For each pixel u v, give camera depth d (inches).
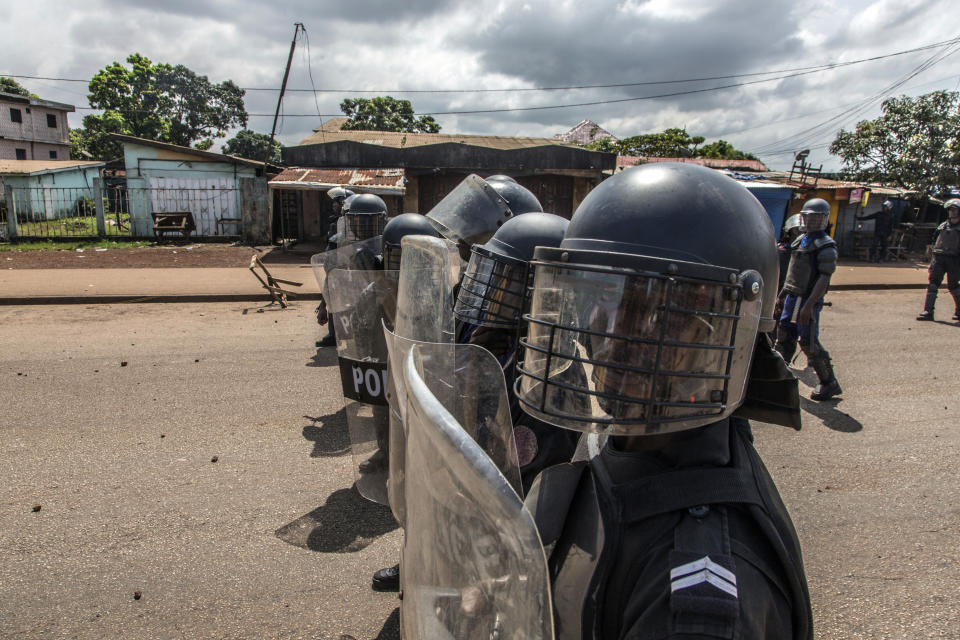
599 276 37.6
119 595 105.7
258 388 215.6
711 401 37.1
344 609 103.6
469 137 992.2
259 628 98.7
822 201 204.7
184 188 772.0
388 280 102.3
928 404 205.5
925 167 805.9
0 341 280.1
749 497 34.4
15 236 702.5
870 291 484.7
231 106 1808.6
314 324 321.7
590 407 38.2
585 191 727.1
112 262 546.9
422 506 33.7
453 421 29.2
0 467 152.6
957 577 111.9
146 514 131.7
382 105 1449.3
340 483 146.6
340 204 303.7
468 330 90.1
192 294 387.9
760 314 40.0
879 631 98.1
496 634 27.5
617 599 33.7
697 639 28.5
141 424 181.8
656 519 34.6
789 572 33.0
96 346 272.7
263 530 126.6
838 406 203.8
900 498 140.8
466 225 125.5
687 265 35.8
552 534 39.7
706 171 41.5
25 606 102.4
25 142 1460.4
